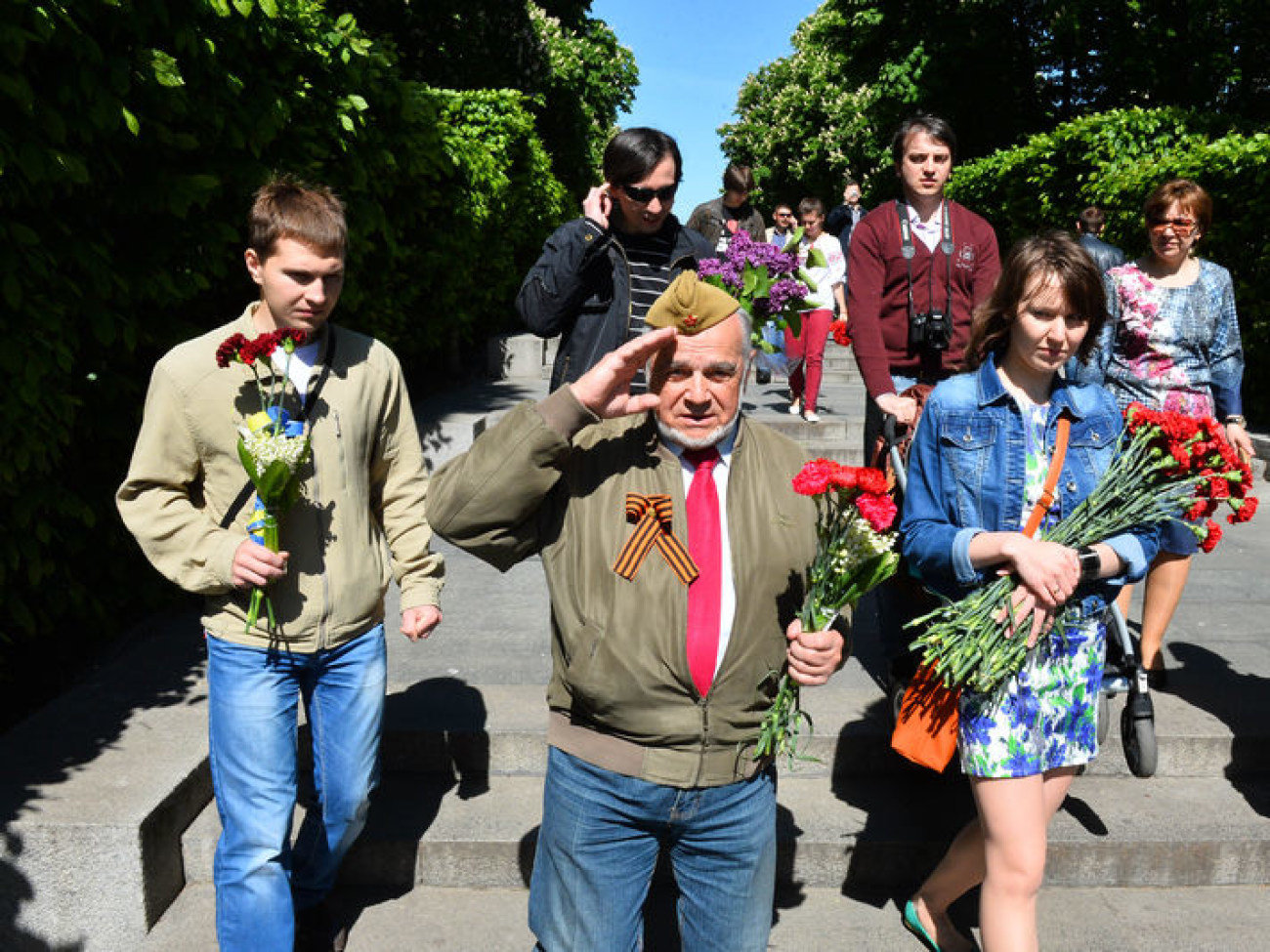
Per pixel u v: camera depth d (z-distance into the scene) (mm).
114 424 3738
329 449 2270
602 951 1920
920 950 2666
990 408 2189
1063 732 2125
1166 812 3068
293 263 2109
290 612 2244
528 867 2910
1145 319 3625
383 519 2514
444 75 13914
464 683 3686
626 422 1908
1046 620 2053
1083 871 2934
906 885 2943
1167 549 3494
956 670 2037
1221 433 2107
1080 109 19734
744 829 1907
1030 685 2096
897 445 2959
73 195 3363
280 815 2275
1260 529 6113
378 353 2406
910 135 3281
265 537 2141
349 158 5203
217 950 2586
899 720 2242
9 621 3598
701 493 1848
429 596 2443
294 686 2316
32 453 3273
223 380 2172
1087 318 2094
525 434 1704
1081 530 2092
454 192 7555
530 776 3271
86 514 3422
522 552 1867
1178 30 17188
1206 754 3285
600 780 1844
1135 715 2941
